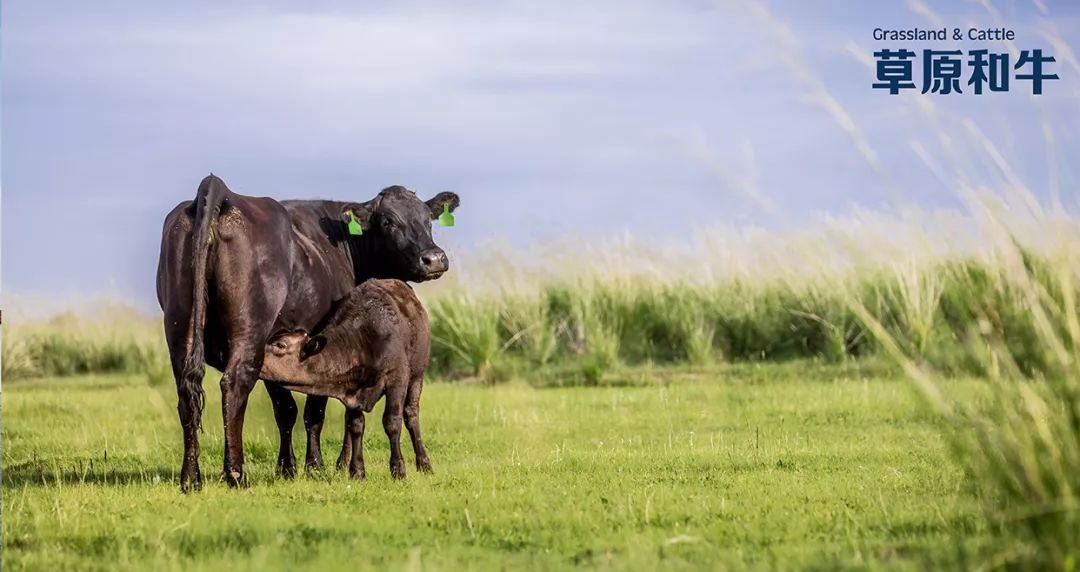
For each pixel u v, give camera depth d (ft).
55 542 43.78
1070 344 36.24
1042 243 36.06
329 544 41.78
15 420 84.89
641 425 77.36
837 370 101.35
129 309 138.41
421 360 59.06
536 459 63.05
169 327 53.83
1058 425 34.94
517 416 81.30
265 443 71.36
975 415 38.19
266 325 54.85
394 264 66.44
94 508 49.42
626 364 113.09
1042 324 35.42
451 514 47.19
